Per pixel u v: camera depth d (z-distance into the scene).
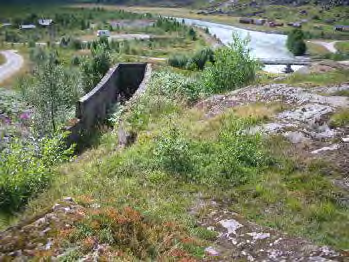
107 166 10.16
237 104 14.61
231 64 19.92
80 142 14.30
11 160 9.58
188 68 50.62
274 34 139.62
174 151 9.96
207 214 7.72
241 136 10.52
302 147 10.28
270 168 9.53
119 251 5.72
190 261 5.82
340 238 7.03
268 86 15.70
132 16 149.25
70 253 5.46
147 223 6.77
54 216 6.34
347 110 11.80
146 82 18.67
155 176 9.22
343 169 9.12
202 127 12.31
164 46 101.56
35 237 5.84
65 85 18.80
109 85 18.88
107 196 8.42
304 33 132.62
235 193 8.56
